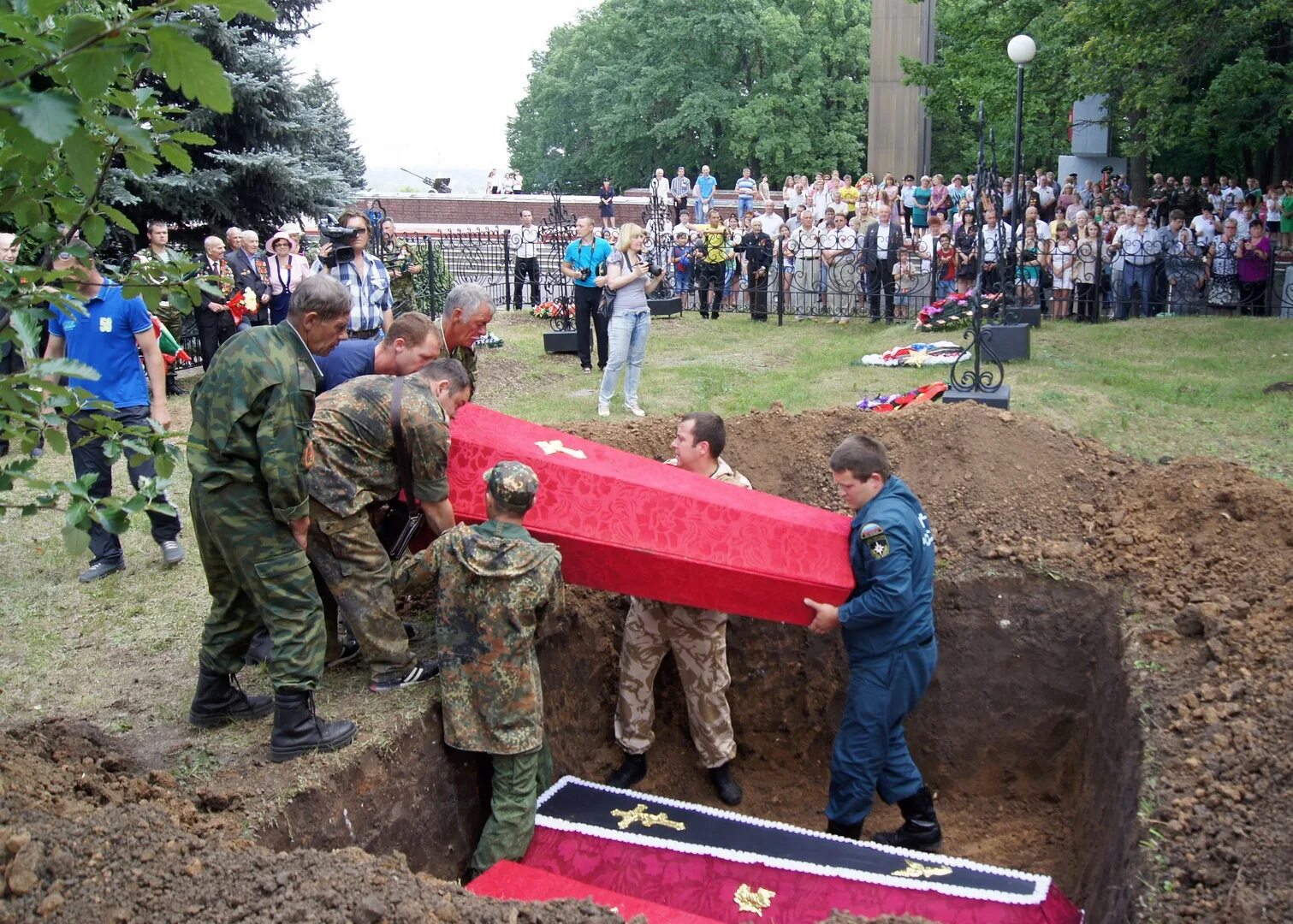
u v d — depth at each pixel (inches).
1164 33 544.7
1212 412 334.0
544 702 221.6
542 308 630.5
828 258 601.6
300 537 166.1
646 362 479.8
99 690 201.6
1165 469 255.0
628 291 368.5
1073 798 231.5
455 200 1175.0
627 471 208.2
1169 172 1142.3
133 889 126.6
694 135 1871.3
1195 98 776.3
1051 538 250.1
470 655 179.9
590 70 2138.3
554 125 2208.4
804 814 242.5
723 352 499.5
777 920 174.1
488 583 176.9
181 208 557.6
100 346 246.1
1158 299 563.8
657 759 246.2
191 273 144.6
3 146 125.4
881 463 197.5
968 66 837.2
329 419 180.4
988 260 550.3
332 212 616.1
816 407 358.6
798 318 608.7
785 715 255.8
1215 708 174.9
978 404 283.4
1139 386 366.0
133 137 103.5
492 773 195.3
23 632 228.7
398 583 186.1
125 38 98.6
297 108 600.1
